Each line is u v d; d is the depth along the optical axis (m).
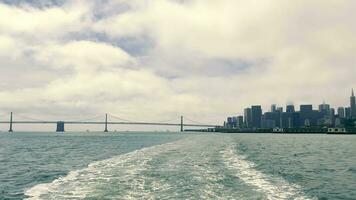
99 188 22.78
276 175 29.56
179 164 35.69
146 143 99.25
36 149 74.75
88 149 73.00
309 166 38.31
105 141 122.94
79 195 21.03
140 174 28.48
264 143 99.62
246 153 54.66
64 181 26.20
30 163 43.19
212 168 32.41
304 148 76.44
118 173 29.36
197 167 33.12
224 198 20.17
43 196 21.25
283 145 90.00
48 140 137.50
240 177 27.17
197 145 72.88
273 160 44.12
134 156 45.88
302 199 20.67
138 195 20.78
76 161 45.06
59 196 20.98
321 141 129.12
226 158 42.31
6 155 57.12
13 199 21.45
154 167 33.16
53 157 52.31
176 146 69.19
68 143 106.81
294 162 42.44
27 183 27.23
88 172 30.72
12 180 29.00
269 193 21.66
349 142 119.75
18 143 108.56
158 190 22.09
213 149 58.94
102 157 50.91
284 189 23.09
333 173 32.72
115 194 21.05
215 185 23.75
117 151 64.81
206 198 20.12
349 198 21.92
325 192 23.38
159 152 52.53
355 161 44.88
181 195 20.80
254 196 20.75
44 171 34.53
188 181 25.16
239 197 20.42
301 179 28.34
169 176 27.34
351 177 30.17
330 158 49.47
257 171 31.09
